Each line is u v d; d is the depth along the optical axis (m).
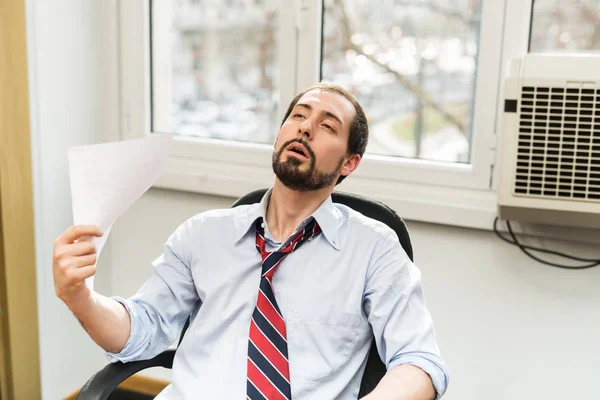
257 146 2.22
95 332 1.29
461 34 1.97
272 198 1.43
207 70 2.31
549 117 1.66
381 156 2.09
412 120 2.07
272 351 1.29
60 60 2.20
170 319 1.44
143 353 1.37
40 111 2.14
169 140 1.16
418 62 2.03
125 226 2.43
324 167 1.34
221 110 2.31
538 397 1.94
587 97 1.62
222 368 1.32
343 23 2.10
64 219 2.27
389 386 1.19
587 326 1.86
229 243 1.42
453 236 1.98
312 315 1.32
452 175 1.98
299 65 2.14
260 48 2.22
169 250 1.46
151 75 2.36
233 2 2.23
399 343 1.27
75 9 2.23
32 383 2.21
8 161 2.04
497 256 1.93
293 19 2.12
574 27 1.85
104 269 2.45
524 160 1.69
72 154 1.09
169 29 2.33
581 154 1.65
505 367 1.96
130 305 1.36
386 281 1.34
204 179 2.24
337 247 1.37
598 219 1.67
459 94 2.00
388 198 2.02
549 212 1.71
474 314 1.98
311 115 1.35
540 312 1.90
